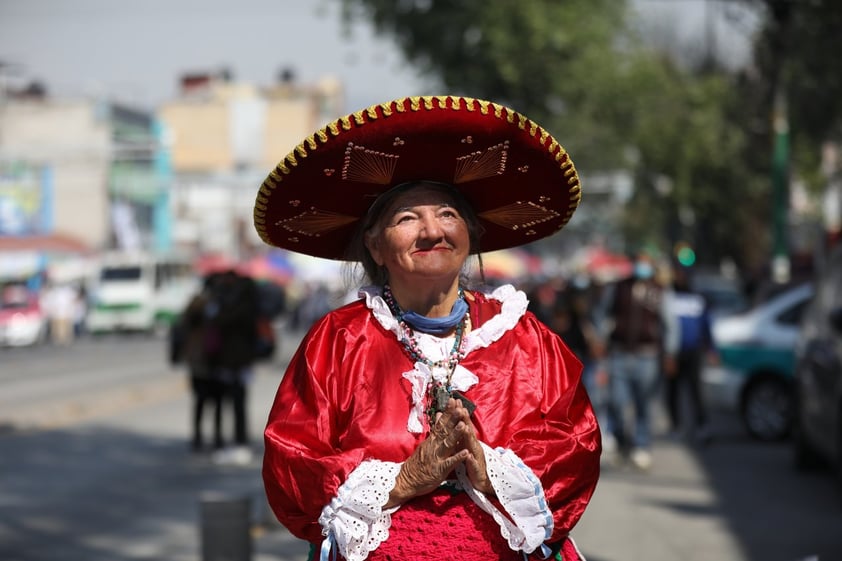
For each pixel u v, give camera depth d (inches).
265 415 871.7
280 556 402.9
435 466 150.6
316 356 161.8
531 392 160.4
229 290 643.5
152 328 2341.3
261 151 4414.4
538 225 182.4
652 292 607.5
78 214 3235.7
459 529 155.4
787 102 1137.4
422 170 164.1
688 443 717.9
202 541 342.3
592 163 1964.8
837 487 542.3
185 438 734.5
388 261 164.9
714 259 2512.3
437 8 1540.4
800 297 735.7
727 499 518.0
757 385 726.5
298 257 2832.2
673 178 2150.6
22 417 841.5
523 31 1512.1
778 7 949.2
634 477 581.6
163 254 2507.4
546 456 156.3
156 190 3607.3
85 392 1064.2
